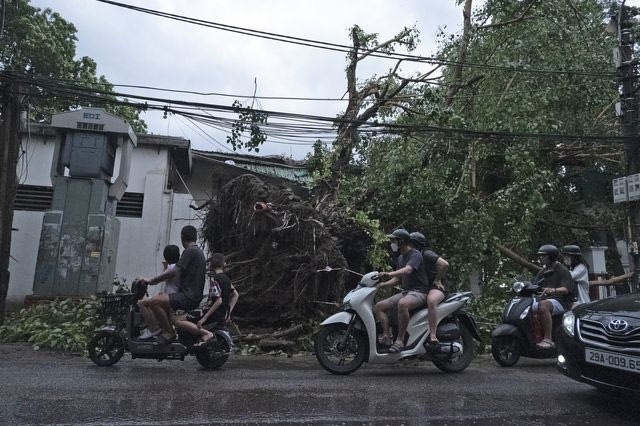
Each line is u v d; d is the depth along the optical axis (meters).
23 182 12.48
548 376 6.60
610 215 15.31
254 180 9.57
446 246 11.70
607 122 13.30
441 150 12.16
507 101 12.02
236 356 7.80
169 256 6.99
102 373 6.05
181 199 13.71
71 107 15.57
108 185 10.57
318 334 6.41
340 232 10.62
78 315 8.54
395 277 6.63
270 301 8.98
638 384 4.40
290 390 5.39
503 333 7.36
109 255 10.49
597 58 12.67
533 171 11.46
